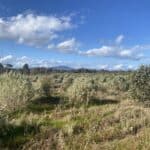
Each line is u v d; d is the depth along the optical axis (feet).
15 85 64.03
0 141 33.76
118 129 39.75
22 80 70.69
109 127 40.50
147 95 66.44
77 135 37.14
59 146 33.19
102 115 48.11
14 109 53.72
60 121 44.93
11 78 70.59
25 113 49.03
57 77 148.87
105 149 32.68
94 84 89.20
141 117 45.34
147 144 33.81
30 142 34.01
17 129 38.58
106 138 36.68
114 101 69.72
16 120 40.98
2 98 55.21
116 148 33.12
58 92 82.43
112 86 102.22
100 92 84.02
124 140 35.68
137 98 67.51
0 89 59.31
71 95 68.49
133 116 46.65
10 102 56.08
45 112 52.01
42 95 71.97
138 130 40.14
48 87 75.56
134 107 54.85
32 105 60.80
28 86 67.67
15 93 59.21
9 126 38.52
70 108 57.26
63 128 38.99
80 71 256.93
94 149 32.50
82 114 49.37
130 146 33.45
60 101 64.69
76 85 72.38
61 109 56.65
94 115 48.19
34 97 68.28
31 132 37.52
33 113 51.75
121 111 49.85
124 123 42.09
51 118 47.32
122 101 68.80
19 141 34.63
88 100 66.33
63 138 35.22
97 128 40.34
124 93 84.53
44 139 34.96
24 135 36.37
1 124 38.14
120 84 96.48
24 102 58.75
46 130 38.09
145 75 69.05
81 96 67.46
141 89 67.72
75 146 33.32
